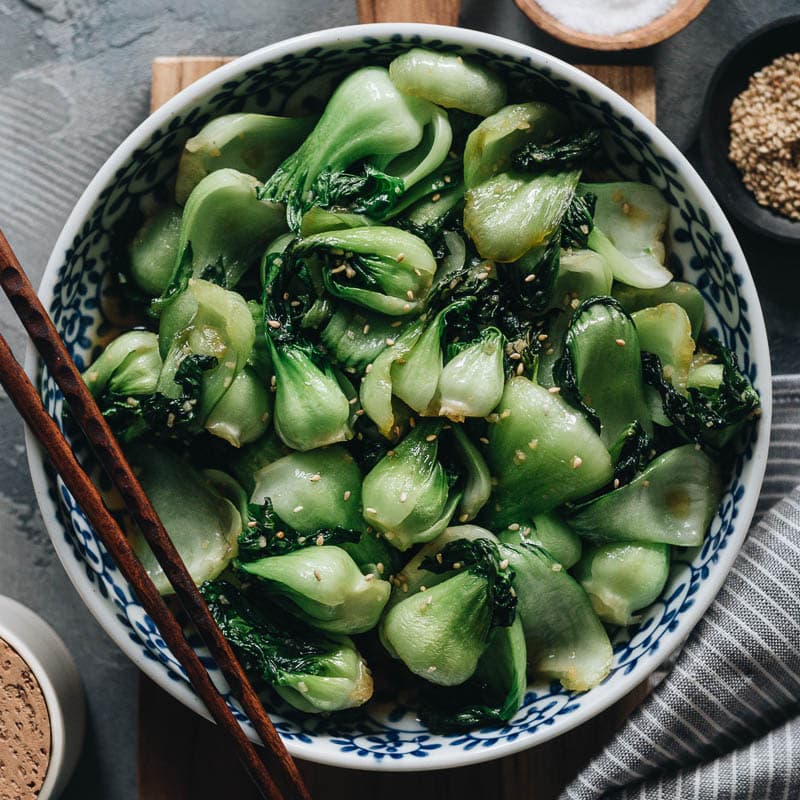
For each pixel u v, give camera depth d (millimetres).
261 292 742
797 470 797
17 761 769
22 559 829
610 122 739
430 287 728
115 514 750
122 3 833
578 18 827
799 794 763
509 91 743
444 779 788
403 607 725
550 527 733
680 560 747
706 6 827
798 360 836
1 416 829
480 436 732
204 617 711
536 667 743
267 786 723
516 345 731
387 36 727
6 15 833
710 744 769
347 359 727
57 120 831
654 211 747
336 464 728
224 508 737
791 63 833
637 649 741
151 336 744
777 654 761
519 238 723
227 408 725
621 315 731
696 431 737
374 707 753
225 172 727
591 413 728
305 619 730
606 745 771
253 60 726
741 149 837
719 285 740
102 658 827
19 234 829
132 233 750
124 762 828
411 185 733
